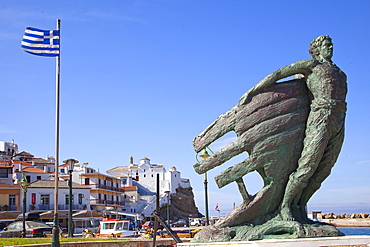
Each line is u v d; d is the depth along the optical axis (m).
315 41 11.59
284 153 11.33
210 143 11.80
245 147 11.39
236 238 10.98
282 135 11.34
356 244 10.05
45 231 28.81
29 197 54.22
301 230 10.70
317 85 11.12
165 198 88.06
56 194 16.50
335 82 11.05
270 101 11.40
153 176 94.69
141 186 94.06
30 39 18.44
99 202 65.44
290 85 11.58
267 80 11.34
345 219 50.53
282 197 11.42
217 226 11.29
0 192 52.56
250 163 11.35
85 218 50.78
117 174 91.12
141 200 83.50
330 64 11.31
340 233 10.91
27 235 29.14
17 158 83.25
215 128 11.74
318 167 11.38
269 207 11.38
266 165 11.30
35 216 47.00
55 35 18.64
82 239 19.59
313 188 11.51
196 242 11.14
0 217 47.03
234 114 11.57
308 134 11.16
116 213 59.53
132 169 95.44
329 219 51.03
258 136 11.35
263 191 11.34
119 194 75.44
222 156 11.53
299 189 11.12
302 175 11.00
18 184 53.66
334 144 11.28
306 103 11.52
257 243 10.24
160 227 42.50
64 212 54.78
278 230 10.99
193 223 62.84
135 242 17.06
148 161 97.62
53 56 18.34
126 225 36.75
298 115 11.44
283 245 10.13
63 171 77.25
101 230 36.47
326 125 10.94
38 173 64.00
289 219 11.08
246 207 11.32
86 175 66.62
